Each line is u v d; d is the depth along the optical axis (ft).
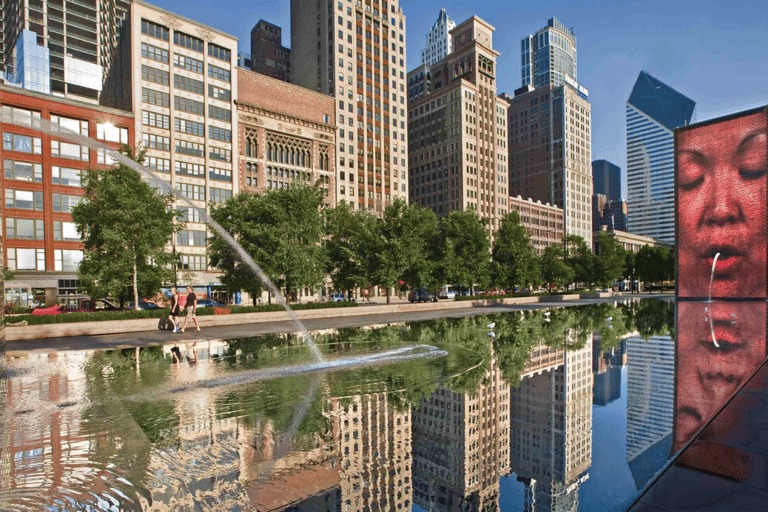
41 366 38.37
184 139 184.65
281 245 97.25
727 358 35.99
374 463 16.26
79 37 283.79
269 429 19.97
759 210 100.37
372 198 279.08
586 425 20.16
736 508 10.27
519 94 500.74
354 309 104.06
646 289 333.21
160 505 12.52
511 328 66.49
